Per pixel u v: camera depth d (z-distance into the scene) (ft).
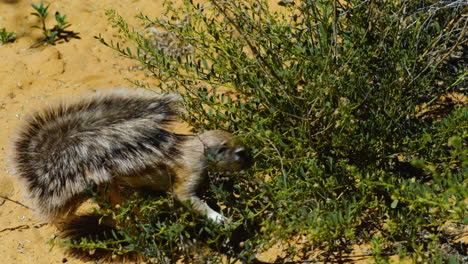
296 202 21.20
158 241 23.48
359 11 26.43
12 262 24.62
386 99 24.43
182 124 31.17
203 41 27.53
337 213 20.27
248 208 23.47
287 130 24.14
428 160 24.04
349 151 23.99
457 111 23.26
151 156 23.06
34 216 26.84
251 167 23.82
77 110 24.13
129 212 22.61
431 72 25.26
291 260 22.84
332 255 22.75
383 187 21.76
